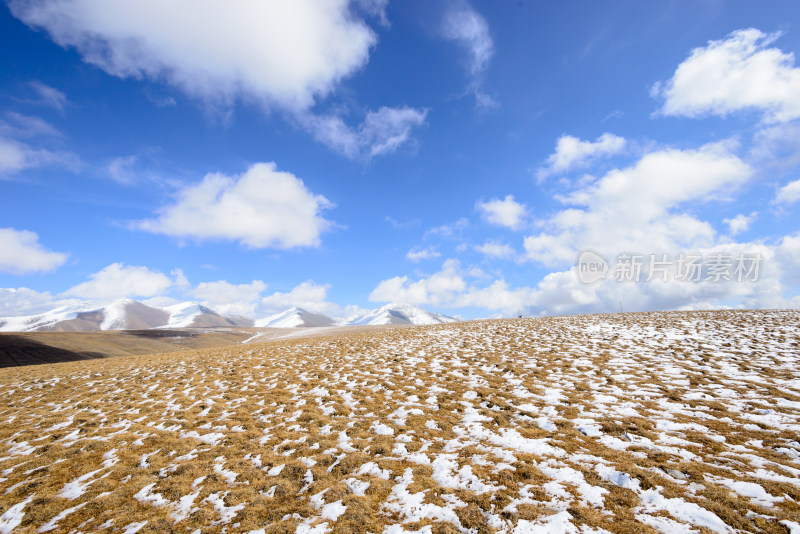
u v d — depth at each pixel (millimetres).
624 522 6203
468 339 34250
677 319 38812
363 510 7168
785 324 29781
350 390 17484
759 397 13031
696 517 6195
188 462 10109
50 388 20906
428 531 6355
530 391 15703
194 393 18250
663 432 10547
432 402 14953
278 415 14180
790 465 8031
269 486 8531
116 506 8016
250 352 33156
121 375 24078
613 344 26656
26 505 8070
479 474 8344
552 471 8359
